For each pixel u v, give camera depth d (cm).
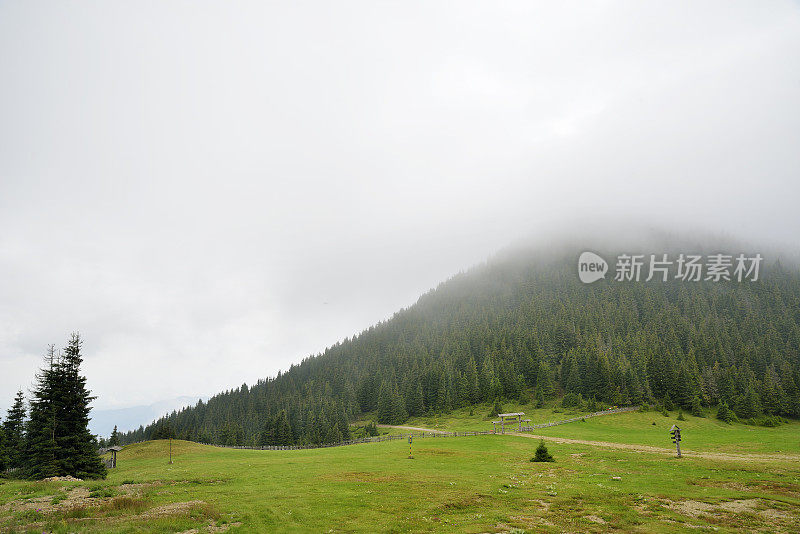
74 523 2359
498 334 19438
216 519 2508
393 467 4628
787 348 15175
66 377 5788
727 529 2425
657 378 13100
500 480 3862
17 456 5491
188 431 15675
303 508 2791
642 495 3238
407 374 18312
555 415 12475
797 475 4041
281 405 19038
